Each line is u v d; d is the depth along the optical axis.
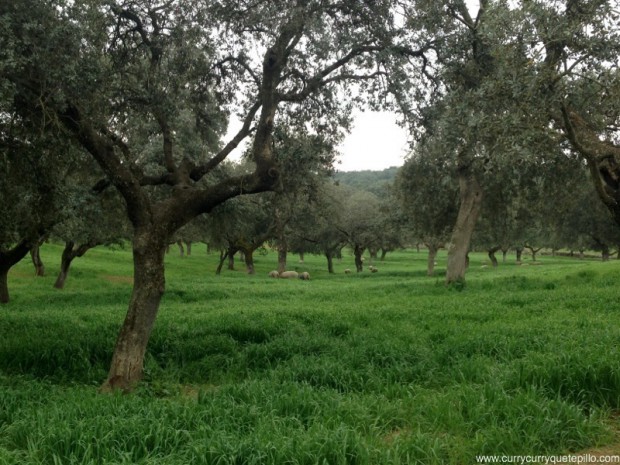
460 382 7.58
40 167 10.56
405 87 9.53
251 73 11.43
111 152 8.80
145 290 8.74
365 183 115.31
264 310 14.90
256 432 5.51
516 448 5.29
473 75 9.27
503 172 12.67
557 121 8.00
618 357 7.17
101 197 14.95
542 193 18.83
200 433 5.54
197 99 11.85
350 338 10.44
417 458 5.07
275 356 9.73
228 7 9.95
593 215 37.31
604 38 7.28
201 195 9.30
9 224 11.90
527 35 7.35
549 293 16.88
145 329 8.73
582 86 7.80
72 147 10.36
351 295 20.38
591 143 8.17
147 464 4.80
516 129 7.51
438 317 13.02
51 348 9.85
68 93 8.27
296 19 8.97
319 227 45.62
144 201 8.91
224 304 18.16
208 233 29.20
